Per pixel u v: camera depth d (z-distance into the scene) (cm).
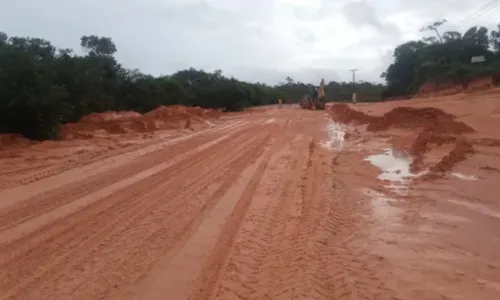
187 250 658
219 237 716
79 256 634
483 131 1770
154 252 650
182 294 520
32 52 2125
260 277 570
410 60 7112
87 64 3058
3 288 534
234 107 6725
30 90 1927
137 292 524
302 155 1575
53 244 682
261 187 1077
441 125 1827
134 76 4712
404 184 1091
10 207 891
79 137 2214
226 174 1233
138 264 606
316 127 2814
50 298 509
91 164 1407
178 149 1767
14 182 1130
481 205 886
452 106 2778
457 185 1042
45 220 804
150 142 2019
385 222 802
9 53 1909
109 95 3922
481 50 6016
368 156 1527
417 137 1738
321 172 1260
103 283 548
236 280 559
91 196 982
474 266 602
